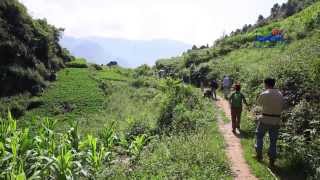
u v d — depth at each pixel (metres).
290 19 71.75
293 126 14.66
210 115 23.06
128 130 23.84
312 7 67.56
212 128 19.34
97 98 55.06
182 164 12.88
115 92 59.88
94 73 81.12
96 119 40.75
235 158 14.13
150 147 17.69
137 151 17.69
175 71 73.88
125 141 20.41
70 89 61.47
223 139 16.86
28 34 69.88
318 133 13.52
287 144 13.73
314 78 17.06
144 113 30.39
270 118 12.80
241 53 56.16
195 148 14.41
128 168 14.70
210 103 29.34
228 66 46.25
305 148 12.82
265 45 55.28
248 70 35.22
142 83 64.69
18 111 49.94
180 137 16.66
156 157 14.39
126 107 44.12
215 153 13.90
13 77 59.44
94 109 49.97
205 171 12.24
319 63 17.69
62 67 83.44
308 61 19.20
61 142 17.34
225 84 34.25
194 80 54.97
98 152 17.69
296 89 17.28
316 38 27.30
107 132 20.45
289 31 52.56
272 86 13.00
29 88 60.34
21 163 13.75
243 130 18.61
